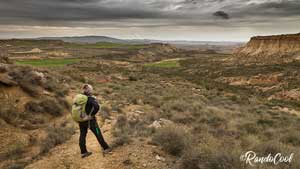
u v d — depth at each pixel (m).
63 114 12.19
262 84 58.06
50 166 6.46
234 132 9.72
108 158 6.54
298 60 85.44
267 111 19.88
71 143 8.16
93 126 6.76
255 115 16.11
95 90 20.98
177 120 11.76
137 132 8.76
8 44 176.00
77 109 6.51
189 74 75.94
